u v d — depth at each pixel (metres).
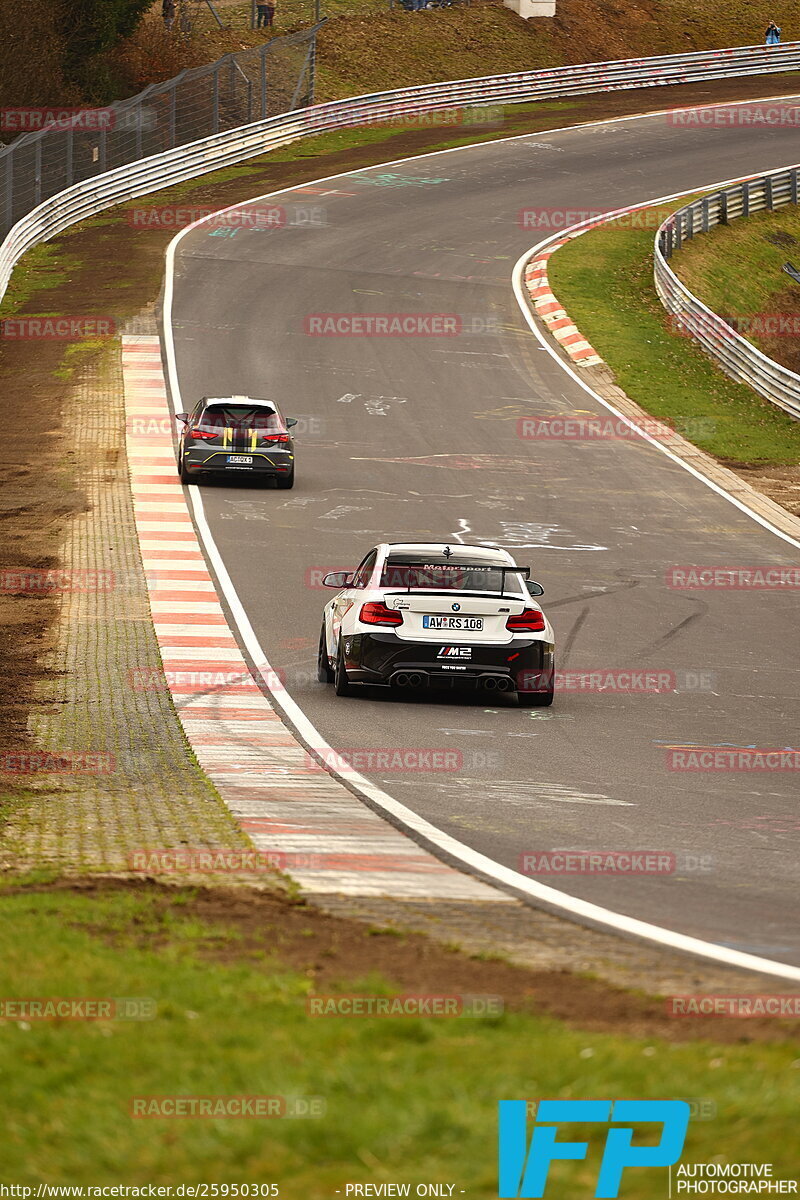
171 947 23.73
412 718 51.50
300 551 84.69
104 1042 18.55
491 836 35.28
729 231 189.12
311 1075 17.05
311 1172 14.67
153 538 86.38
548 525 94.94
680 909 28.55
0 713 50.06
